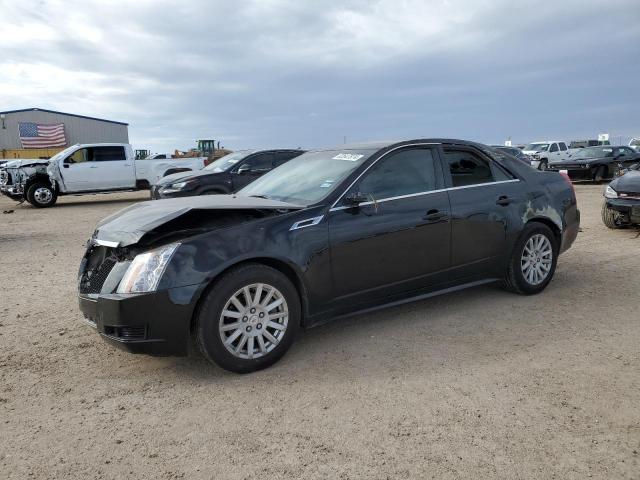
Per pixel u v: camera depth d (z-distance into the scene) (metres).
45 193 17.30
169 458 2.72
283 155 12.47
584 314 4.75
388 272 4.30
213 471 2.60
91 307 3.62
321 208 4.02
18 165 20.39
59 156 17.34
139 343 3.43
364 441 2.81
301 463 2.64
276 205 4.01
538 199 5.24
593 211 12.23
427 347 4.07
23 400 3.38
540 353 3.90
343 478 2.51
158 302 3.39
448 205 4.61
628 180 9.02
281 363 3.85
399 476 2.51
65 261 7.95
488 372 3.60
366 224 4.14
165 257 3.45
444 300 5.26
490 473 2.52
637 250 7.52
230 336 3.59
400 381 3.50
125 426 3.04
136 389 3.51
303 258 3.84
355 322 4.70
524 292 5.25
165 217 3.70
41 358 4.06
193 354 4.08
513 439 2.79
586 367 3.64
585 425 2.91
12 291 6.13
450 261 4.66
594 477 2.47
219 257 3.52
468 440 2.79
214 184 11.55
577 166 21.08
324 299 4.01
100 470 2.63
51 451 2.80
